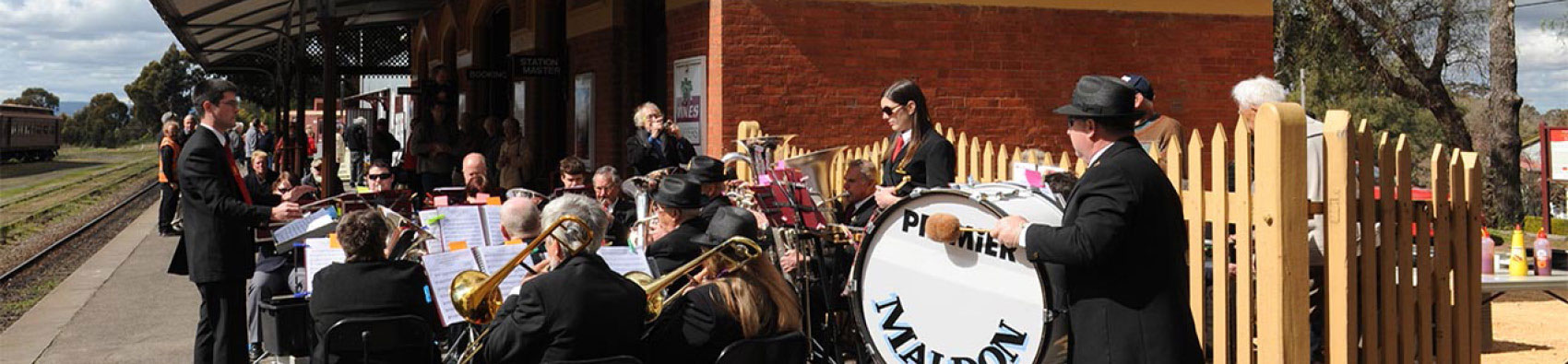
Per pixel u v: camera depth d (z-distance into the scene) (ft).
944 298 14.97
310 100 195.00
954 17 35.50
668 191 18.76
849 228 18.28
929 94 35.40
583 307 13.50
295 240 19.92
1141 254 12.73
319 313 17.12
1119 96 12.88
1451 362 17.38
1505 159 74.02
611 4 41.29
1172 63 37.01
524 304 13.60
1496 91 73.87
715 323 14.02
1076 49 36.37
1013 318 14.21
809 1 34.47
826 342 19.11
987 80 35.78
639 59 41.14
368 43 89.04
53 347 27.94
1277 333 14.85
